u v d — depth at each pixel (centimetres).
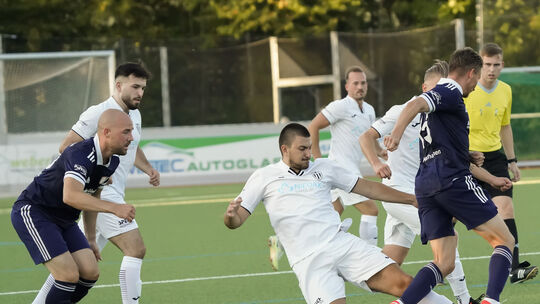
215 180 6275
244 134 6319
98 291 2719
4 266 3328
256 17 8962
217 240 3766
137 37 9456
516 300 2336
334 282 1878
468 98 2606
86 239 2086
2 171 6006
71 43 8488
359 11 9494
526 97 6819
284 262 3125
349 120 3073
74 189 1861
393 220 2375
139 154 2548
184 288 2709
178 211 4881
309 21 9194
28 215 1962
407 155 2452
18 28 9094
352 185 2008
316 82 7431
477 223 1938
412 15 9681
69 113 6556
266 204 1978
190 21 9644
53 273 1959
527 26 6925
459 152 1945
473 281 2641
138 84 2250
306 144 1941
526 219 4069
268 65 7462
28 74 6494
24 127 6488
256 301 2470
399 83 7481
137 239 2206
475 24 9538
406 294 1823
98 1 9294
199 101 7419
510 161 2677
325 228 1920
